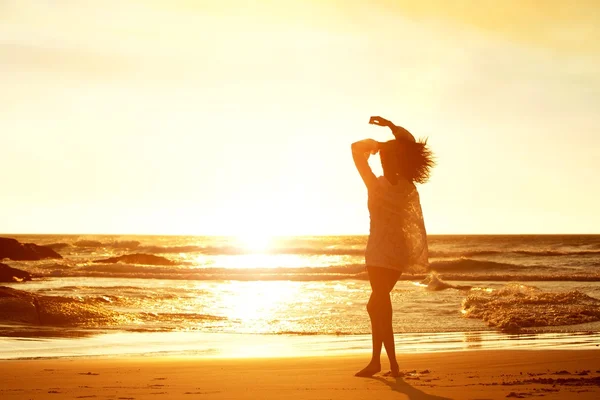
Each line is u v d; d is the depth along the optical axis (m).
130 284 25.30
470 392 4.48
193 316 14.16
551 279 28.31
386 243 5.38
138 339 10.95
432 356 8.00
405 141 5.38
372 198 5.39
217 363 7.47
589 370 6.41
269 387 5.05
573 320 13.12
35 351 9.50
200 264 45.00
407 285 23.28
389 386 4.93
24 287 22.86
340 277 31.05
